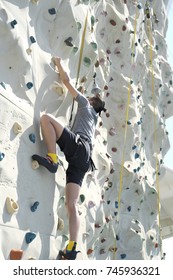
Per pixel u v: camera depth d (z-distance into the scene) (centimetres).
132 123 648
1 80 356
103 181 542
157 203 739
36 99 395
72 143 379
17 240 333
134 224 650
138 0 750
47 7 432
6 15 363
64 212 420
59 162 414
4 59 366
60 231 410
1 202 322
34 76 396
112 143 614
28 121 372
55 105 423
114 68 638
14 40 369
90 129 402
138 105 712
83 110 410
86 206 475
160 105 868
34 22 416
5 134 339
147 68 791
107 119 615
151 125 789
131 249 634
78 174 389
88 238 482
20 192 348
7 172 333
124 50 650
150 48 814
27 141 366
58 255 387
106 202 570
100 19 585
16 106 358
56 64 426
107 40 619
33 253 353
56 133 383
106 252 565
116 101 632
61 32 448
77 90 440
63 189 415
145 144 777
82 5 491
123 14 651
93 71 511
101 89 568
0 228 317
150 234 707
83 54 489
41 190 378
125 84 645
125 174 622
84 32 485
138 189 663
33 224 360
